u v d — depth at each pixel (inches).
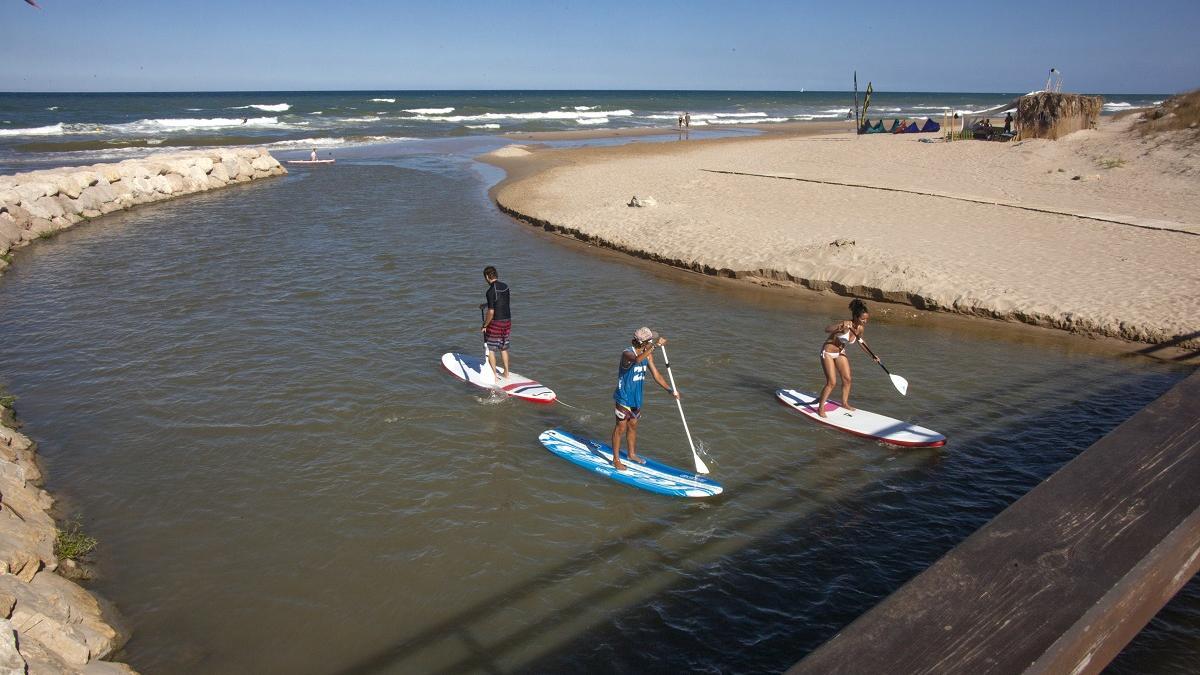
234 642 256.7
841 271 655.8
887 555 302.4
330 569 294.7
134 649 252.4
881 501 340.5
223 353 506.9
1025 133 1350.9
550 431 401.7
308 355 505.4
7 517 283.7
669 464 374.9
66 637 232.4
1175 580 94.2
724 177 1130.0
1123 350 505.7
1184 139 1055.6
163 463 370.6
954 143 1378.0
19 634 220.7
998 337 539.5
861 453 383.6
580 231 855.7
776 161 1311.5
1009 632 76.3
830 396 446.3
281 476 360.2
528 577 290.5
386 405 434.0
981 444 391.2
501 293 448.8
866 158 1291.8
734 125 2893.7
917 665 72.6
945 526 321.4
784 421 418.6
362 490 349.1
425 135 2261.3
